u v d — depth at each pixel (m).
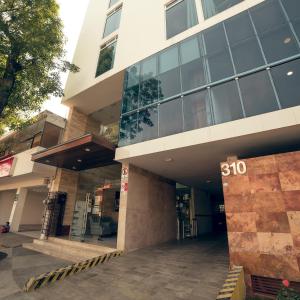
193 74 9.03
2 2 11.34
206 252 9.34
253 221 6.35
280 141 7.31
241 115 7.17
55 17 13.02
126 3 14.88
